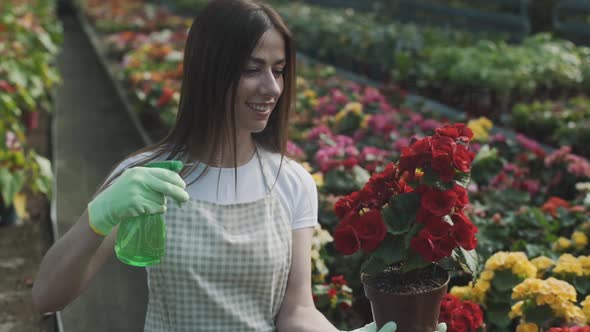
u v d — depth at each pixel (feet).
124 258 5.91
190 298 6.28
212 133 6.36
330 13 48.91
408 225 6.72
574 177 16.97
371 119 20.11
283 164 6.89
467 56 29.71
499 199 15.44
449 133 6.85
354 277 12.30
